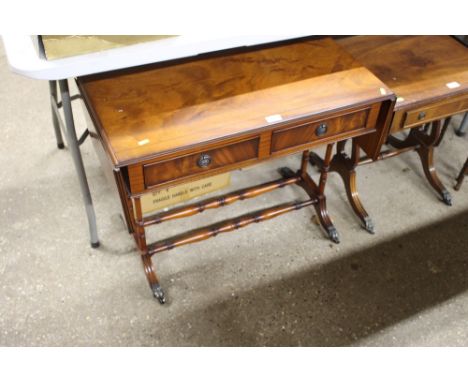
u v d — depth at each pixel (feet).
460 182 6.21
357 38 4.91
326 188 6.19
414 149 6.13
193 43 3.38
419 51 4.78
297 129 3.77
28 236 5.35
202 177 3.71
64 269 5.07
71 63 3.14
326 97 3.77
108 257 5.22
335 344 4.67
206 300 4.93
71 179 6.03
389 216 5.91
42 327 4.60
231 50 4.14
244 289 5.05
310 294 5.06
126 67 3.68
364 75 4.00
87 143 6.57
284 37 3.65
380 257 5.46
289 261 5.34
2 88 7.39
